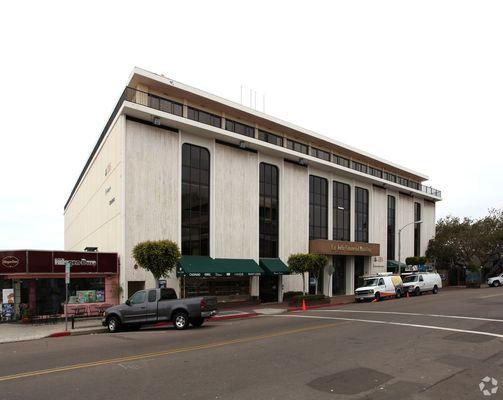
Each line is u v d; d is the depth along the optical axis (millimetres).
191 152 30500
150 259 22531
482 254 60375
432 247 60375
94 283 25031
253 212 33969
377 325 16828
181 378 8719
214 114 32344
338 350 11609
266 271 33062
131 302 18703
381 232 49906
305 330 15859
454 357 10531
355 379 8539
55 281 23688
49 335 17734
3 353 13164
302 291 37625
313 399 7277
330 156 43500
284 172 37312
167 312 18156
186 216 29469
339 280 43812
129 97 27234
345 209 45219
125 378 8797
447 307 23797
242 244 32812
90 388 8109
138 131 27094
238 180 33125
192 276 28672
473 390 7766
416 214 59750
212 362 10211
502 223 59406
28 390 8094
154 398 7391
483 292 39094
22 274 22109
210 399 7297
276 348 12031
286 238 36875
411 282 38438
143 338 15266
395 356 10711
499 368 9391
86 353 12141
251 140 33156
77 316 23719
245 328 17328
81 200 46094
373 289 33500
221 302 30562
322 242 38969
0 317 22281
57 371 9656
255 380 8516
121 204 25906
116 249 26625
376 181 48250
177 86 29156
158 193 27719
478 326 15969
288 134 39344
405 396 7426
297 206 38406
